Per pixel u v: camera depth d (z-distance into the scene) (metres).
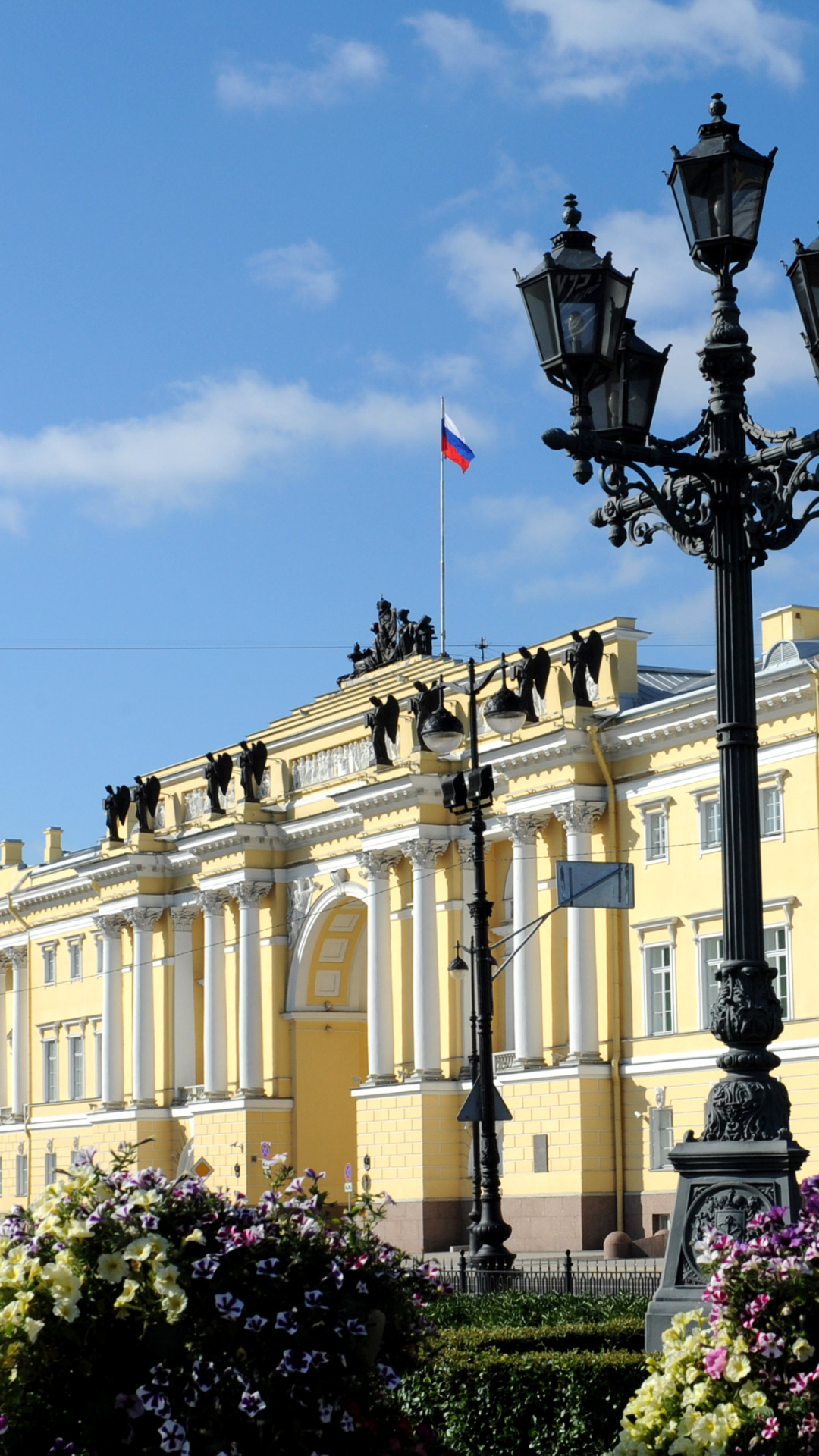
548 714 70.38
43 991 106.94
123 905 94.69
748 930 17.75
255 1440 13.43
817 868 59.88
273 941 85.56
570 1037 67.75
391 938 77.06
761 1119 17.38
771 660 63.12
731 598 18.30
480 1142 43.91
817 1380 13.87
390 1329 14.59
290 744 86.88
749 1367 14.02
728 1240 14.82
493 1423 20.17
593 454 17.83
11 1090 109.06
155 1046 93.38
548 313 18.09
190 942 93.38
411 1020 75.94
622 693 68.81
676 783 65.62
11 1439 12.96
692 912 64.56
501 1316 29.48
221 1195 14.41
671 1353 14.56
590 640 68.69
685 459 18.30
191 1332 13.39
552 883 69.62
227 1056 87.12
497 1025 73.81
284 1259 13.97
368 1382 14.20
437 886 74.81
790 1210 16.86
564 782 68.06
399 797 75.56
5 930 110.88
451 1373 20.41
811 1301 14.13
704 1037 63.53
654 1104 65.00
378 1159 75.19
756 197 18.67
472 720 43.09
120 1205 13.70
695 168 18.56
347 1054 85.75
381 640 87.12
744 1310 14.24
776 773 61.41
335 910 83.81
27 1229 13.66
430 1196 72.75
